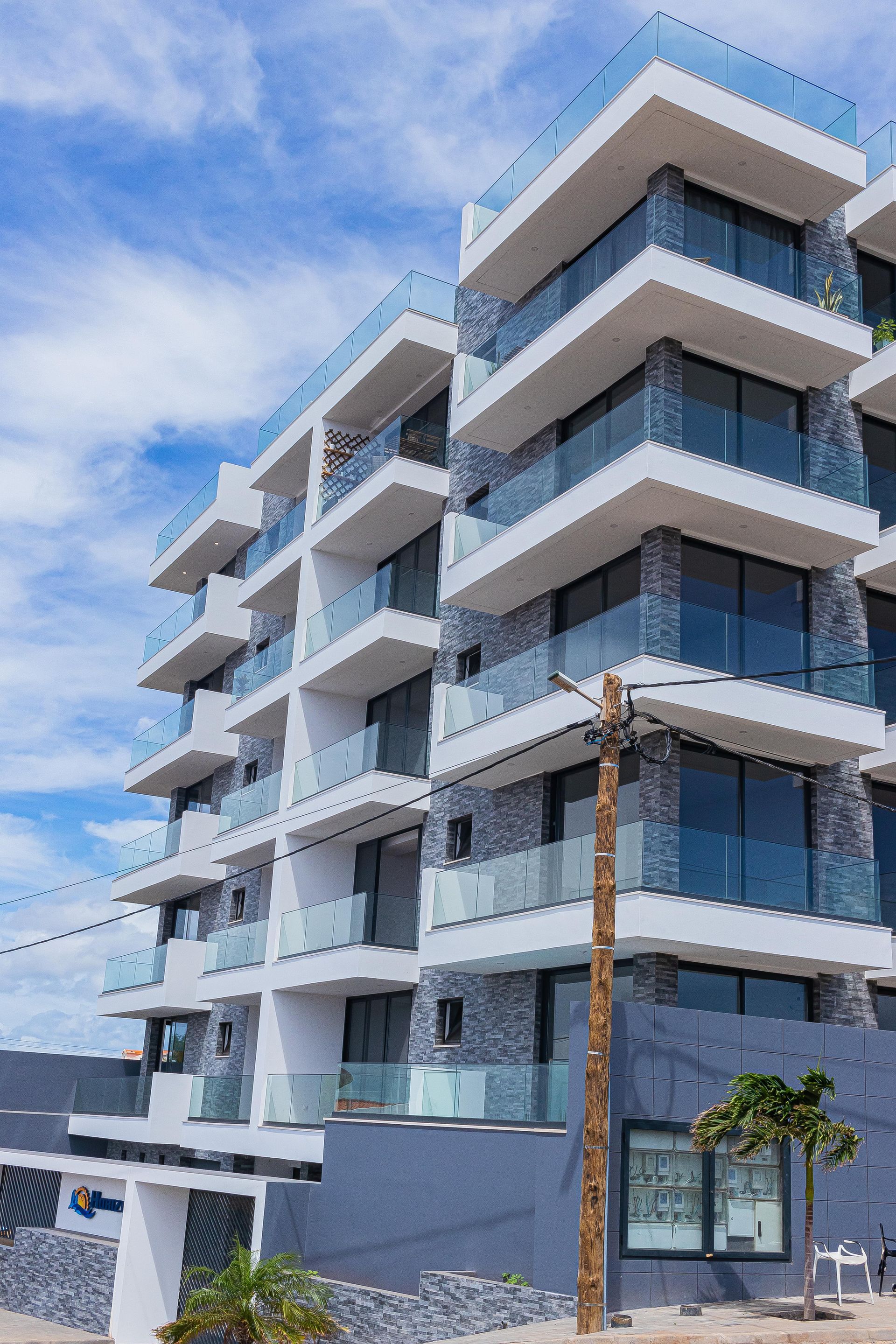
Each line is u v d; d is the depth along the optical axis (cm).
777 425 2239
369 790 2525
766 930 1867
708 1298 1502
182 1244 2422
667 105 2036
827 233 2355
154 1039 3762
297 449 3244
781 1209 1595
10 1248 2730
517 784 2298
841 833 2106
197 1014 3484
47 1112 3750
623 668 1938
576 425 2386
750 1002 1991
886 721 2195
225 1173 2234
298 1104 2453
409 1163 1883
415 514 2786
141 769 3984
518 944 2012
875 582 2267
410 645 2622
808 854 1959
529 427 2456
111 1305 2347
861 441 2323
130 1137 3247
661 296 2031
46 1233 2636
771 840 2053
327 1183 2062
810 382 2262
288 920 2711
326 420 3106
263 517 3722
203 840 3503
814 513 2078
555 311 2291
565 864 1964
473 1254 1712
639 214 2158
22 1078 3759
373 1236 1917
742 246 2148
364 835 2781
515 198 2392
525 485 2277
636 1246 1473
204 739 3588
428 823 2539
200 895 3641
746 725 1952
